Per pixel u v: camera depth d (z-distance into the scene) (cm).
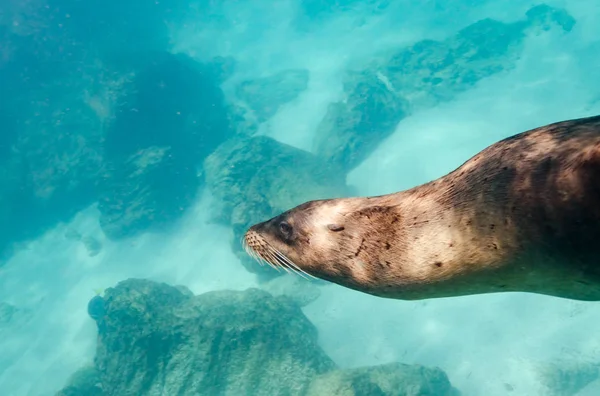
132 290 1507
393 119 2148
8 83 3206
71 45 3488
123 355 1359
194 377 1255
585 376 1166
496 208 229
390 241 278
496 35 2334
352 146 2073
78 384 1509
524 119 1912
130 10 3897
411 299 290
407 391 1138
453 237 250
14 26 3528
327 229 305
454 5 2983
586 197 196
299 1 3788
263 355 1266
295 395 1190
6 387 1822
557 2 2528
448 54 2342
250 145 2067
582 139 208
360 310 1545
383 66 2464
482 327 1361
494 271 243
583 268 209
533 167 218
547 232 212
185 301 1457
